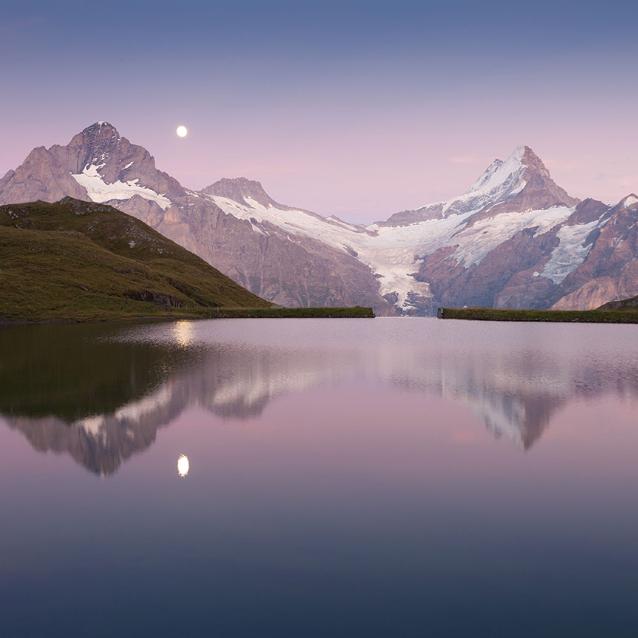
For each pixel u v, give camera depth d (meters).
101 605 16.12
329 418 37.84
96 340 98.56
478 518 21.67
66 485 25.09
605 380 53.97
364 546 19.42
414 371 59.62
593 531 20.53
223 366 62.50
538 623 15.27
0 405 40.75
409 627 15.10
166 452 29.94
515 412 39.88
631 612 15.72
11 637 14.82
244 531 20.55
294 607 15.97
